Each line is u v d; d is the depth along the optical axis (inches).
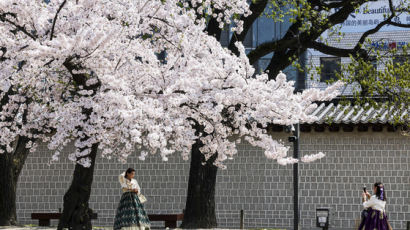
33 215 853.8
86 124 504.4
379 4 1133.1
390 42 1117.7
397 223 874.1
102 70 521.7
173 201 916.0
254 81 518.0
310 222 893.2
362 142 890.7
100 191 924.0
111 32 478.6
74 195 562.6
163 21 570.9
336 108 939.3
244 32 783.7
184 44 547.5
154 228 854.5
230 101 518.0
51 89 599.5
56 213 853.2
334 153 895.7
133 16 521.3
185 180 916.6
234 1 624.4
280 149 557.6
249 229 872.3
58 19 518.6
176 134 559.8
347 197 888.9
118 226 580.4
